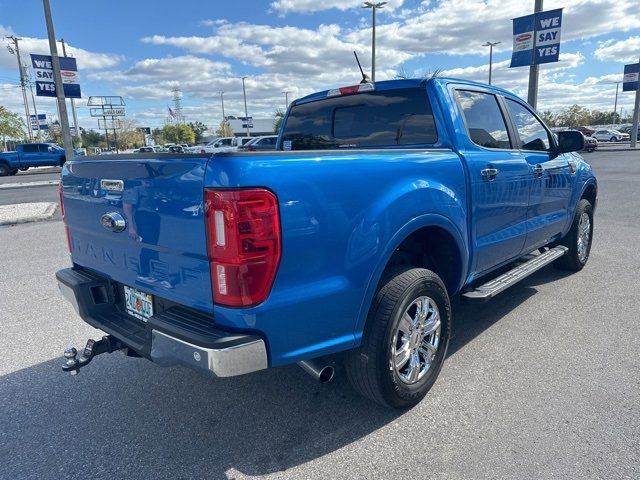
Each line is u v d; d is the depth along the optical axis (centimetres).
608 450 260
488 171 363
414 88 364
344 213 250
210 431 294
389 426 291
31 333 448
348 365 286
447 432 282
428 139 359
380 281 287
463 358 373
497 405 307
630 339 396
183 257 239
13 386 354
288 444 279
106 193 283
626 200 1150
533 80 1446
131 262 278
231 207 212
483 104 399
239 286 219
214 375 221
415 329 302
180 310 254
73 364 290
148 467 263
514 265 469
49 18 1761
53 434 295
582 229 580
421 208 292
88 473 259
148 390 346
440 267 353
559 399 311
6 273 656
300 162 234
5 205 1405
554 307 473
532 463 252
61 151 3459
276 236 223
